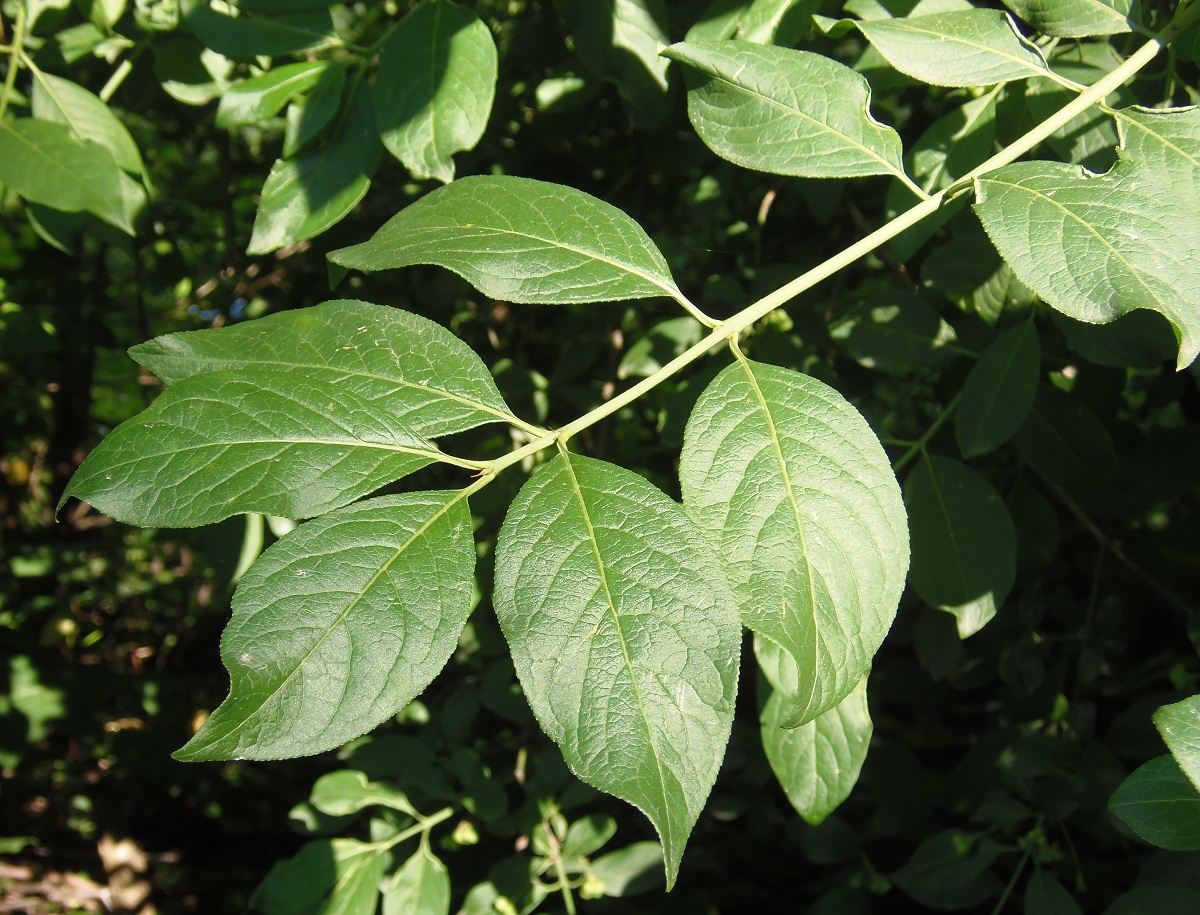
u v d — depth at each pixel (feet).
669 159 2.28
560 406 2.60
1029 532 1.86
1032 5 1.23
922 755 2.96
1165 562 2.48
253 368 0.93
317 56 1.95
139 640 4.55
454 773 2.06
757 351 1.92
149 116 2.87
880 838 2.47
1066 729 2.06
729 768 2.47
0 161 1.49
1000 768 2.10
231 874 4.52
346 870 1.94
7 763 3.05
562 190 1.02
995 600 1.42
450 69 1.38
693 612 0.79
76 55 1.94
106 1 1.91
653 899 2.95
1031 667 2.13
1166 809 0.91
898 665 2.47
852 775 1.26
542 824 2.06
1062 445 1.67
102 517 4.26
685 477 0.86
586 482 0.85
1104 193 0.92
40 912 4.28
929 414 2.33
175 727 3.93
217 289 2.83
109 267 3.63
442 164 1.37
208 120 2.70
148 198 1.76
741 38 1.37
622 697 0.77
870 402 2.19
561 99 2.04
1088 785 1.98
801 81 1.09
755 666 2.39
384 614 0.80
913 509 1.46
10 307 2.43
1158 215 0.90
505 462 0.88
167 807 4.57
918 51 1.13
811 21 1.36
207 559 1.64
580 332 2.59
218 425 0.86
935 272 1.65
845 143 1.07
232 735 0.76
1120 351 1.48
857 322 1.73
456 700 2.30
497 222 1.01
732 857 3.14
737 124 1.10
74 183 1.51
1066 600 2.29
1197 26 1.23
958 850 2.03
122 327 3.90
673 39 1.81
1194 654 2.55
